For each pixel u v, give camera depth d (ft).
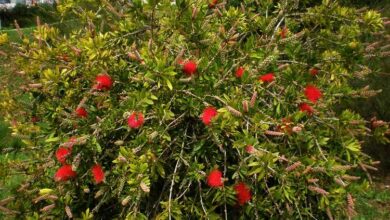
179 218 4.17
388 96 8.71
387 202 8.64
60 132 4.81
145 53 4.35
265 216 4.68
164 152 4.46
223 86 4.50
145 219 4.12
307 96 4.54
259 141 4.48
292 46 4.77
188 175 4.31
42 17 12.30
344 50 5.04
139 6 4.59
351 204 4.40
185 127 4.53
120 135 4.63
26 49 5.09
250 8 5.41
